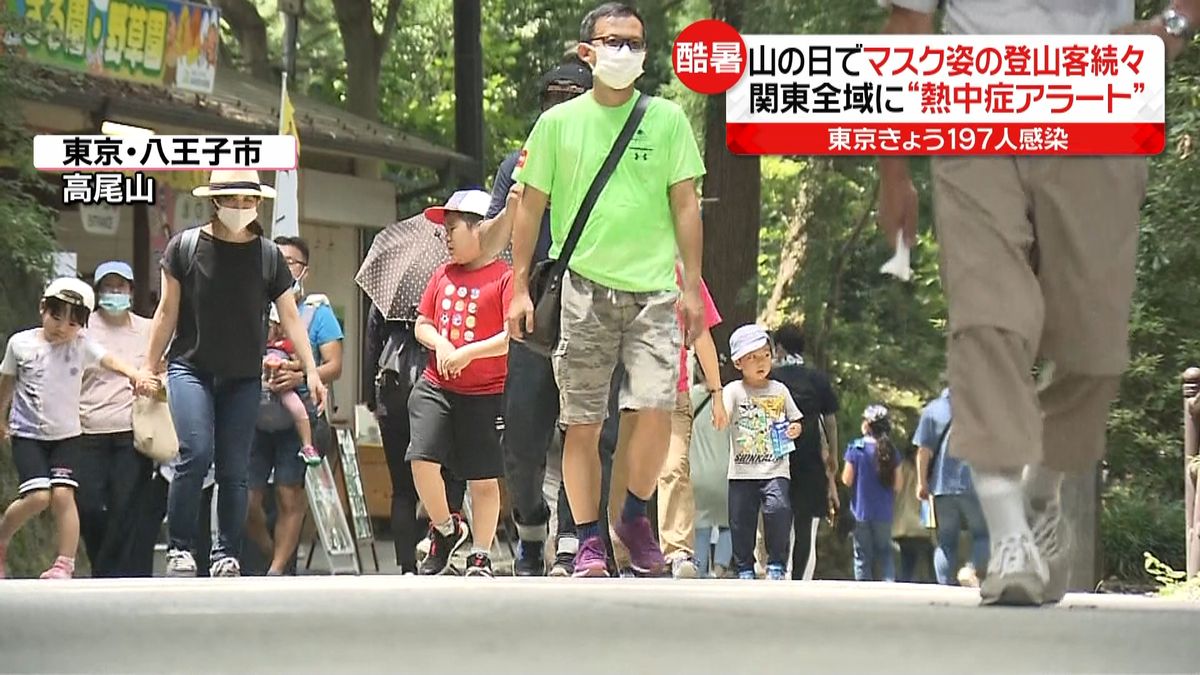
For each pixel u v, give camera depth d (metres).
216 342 16.92
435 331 16.19
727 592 10.80
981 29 9.29
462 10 40.97
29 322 24.47
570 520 16.30
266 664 7.09
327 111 40.91
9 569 22.83
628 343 13.67
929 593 11.08
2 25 24.42
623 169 13.48
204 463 16.80
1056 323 9.34
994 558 9.12
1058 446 9.62
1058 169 9.05
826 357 44.69
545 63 56.97
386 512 34.06
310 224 40.19
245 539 21.67
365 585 11.98
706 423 23.27
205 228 17.09
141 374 17.11
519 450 14.55
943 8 9.51
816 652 7.42
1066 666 7.02
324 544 23.97
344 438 25.92
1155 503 29.89
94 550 20.92
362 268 18.91
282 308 17.48
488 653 7.41
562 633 8.13
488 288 16.17
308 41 64.88
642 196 13.51
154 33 31.34
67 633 8.23
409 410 16.55
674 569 19.42
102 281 20.50
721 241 38.88
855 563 29.08
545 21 56.25
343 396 41.59
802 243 43.94
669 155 13.58
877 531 28.77
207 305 16.84
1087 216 9.11
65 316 20.16
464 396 16.23
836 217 43.41
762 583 12.84
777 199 46.75
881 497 28.66
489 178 58.94
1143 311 25.28
